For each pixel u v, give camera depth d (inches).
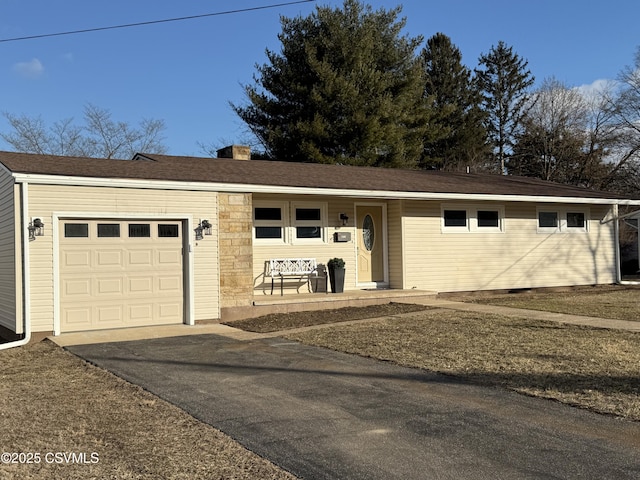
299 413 234.1
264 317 513.3
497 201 695.1
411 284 643.5
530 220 722.8
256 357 347.9
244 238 510.3
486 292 687.7
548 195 698.8
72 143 1343.5
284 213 597.3
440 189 631.8
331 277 603.5
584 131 1572.3
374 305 573.3
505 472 172.4
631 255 1192.8
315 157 1111.6
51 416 235.8
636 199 766.5
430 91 1601.9
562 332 401.1
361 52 1159.0
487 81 1843.0
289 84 1175.0
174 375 305.0
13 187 422.0
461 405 241.3
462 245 676.7
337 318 501.0
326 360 334.6
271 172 600.7
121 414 237.1
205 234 489.7
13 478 175.2
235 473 175.8
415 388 269.7
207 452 193.2
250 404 248.2
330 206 623.8
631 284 783.7
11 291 436.8
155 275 472.1
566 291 721.0
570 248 749.9
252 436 207.6
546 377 280.4
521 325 434.3
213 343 398.0
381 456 186.5
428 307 550.9
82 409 245.0
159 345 392.2
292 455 188.7
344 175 652.1
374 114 1154.0
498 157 1782.7
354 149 1152.2
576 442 196.2
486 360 319.9
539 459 181.9
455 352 342.6
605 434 203.3
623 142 1435.8
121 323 457.7
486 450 190.2
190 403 251.4
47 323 423.8
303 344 387.2
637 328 412.8
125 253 460.1
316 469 177.2
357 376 295.1
